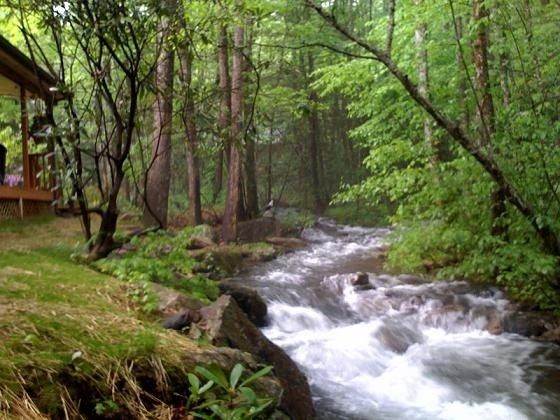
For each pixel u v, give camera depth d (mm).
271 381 2705
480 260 6012
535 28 7352
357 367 5406
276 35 14570
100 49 4602
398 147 8461
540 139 5574
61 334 2395
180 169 23078
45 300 3105
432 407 4520
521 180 5805
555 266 5629
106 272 4902
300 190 25953
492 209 6305
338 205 23172
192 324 3633
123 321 2900
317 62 19234
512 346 6078
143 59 4973
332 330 6582
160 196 10938
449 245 6801
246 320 4059
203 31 5297
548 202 5695
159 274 4992
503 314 6797
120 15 4168
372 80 12047
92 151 5766
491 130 6789
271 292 8086
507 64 7172
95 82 4875
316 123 24766
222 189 22516
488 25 7078
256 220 16062
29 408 1828
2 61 9555
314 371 5270
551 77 6445
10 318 2496
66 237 7625
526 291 7031
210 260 9289
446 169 7316
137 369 2283
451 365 5512
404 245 7258
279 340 5969
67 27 5625
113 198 5391
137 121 5246
